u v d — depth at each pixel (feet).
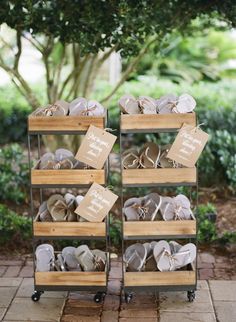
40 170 11.51
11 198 18.03
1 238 14.88
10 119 25.94
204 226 15.08
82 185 11.51
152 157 11.59
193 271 11.70
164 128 11.30
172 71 37.58
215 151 19.49
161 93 30.25
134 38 15.26
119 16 14.44
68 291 12.28
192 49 40.09
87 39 14.93
